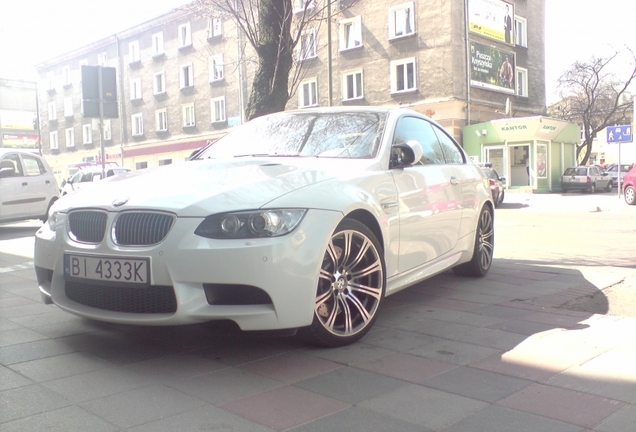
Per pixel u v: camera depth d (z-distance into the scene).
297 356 3.33
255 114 8.25
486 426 2.41
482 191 5.67
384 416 2.52
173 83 34.78
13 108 50.03
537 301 4.75
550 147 27.02
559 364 3.15
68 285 3.51
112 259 3.15
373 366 3.15
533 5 29.48
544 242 9.30
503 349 3.43
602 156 57.38
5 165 11.31
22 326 3.99
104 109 9.12
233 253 2.94
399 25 25.53
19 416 2.52
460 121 25.02
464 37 24.78
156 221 3.10
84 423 2.45
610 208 17.80
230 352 3.40
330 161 3.93
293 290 3.06
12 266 7.02
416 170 4.41
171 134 35.34
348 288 3.53
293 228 3.08
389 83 25.75
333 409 2.59
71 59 42.41
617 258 7.34
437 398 2.70
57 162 45.19
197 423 2.45
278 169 3.57
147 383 2.92
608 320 4.07
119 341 3.63
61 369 3.12
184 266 2.96
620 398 2.68
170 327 3.92
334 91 27.45
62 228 3.50
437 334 3.76
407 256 4.12
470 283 5.53
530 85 29.58
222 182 3.32
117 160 39.31
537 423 2.43
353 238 3.51
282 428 2.41
